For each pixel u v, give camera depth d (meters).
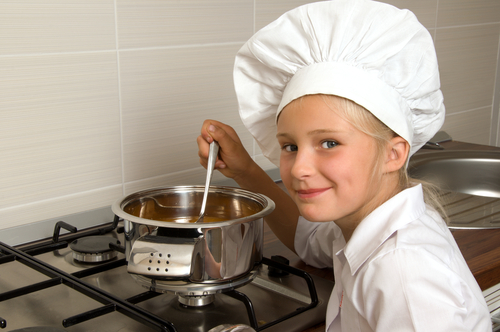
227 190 0.78
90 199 1.00
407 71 0.63
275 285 0.76
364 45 0.61
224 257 0.61
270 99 0.74
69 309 0.68
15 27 0.85
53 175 0.94
